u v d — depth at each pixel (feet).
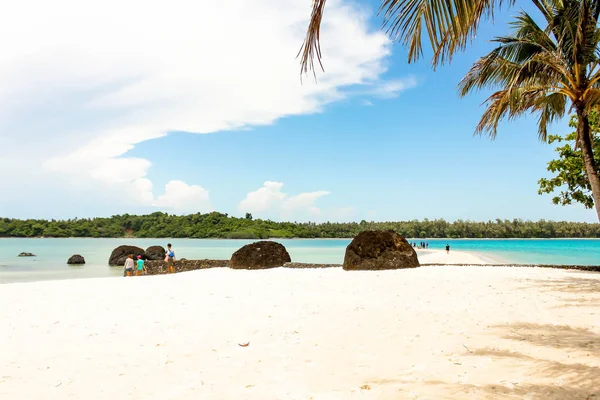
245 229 535.19
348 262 52.85
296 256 139.54
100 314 24.50
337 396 11.05
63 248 227.81
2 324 21.93
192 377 13.15
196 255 151.12
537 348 15.12
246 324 21.08
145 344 17.51
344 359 14.53
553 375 12.07
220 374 13.35
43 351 16.70
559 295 28.68
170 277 46.57
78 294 33.04
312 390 11.59
